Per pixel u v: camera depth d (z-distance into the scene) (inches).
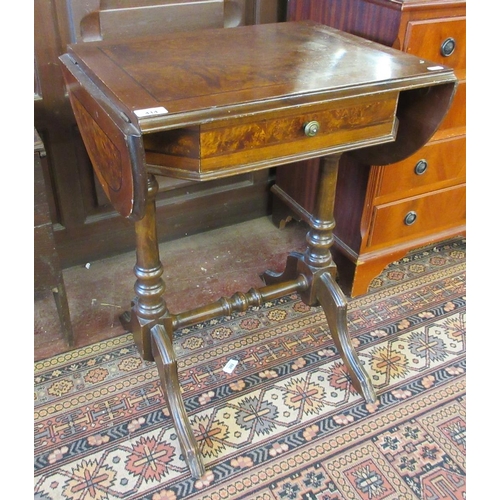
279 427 54.6
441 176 68.7
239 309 59.4
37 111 63.4
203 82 41.4
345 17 61.0
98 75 42.3
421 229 72.3
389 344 65.6
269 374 60.9
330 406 57.1
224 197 84.3
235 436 53.4
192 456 49.4
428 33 55.7
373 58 48.6
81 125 47.5
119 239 78.3
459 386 60.0
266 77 42.9
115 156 38.4
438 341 66.4
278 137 41.3
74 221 73.2
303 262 61.8
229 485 48.8
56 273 56.5
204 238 84.6
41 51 60.5
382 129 46.5
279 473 50.0
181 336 66.0
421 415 56.4
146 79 41.9
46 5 58.5
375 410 56.8
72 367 60.9
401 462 51.5
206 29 62.7
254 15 72.3
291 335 66.8
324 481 49.5
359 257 68.6
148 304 52.4
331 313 60.2
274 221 88.0
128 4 62.1
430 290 75.5
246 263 79.4
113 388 58.5
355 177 64.9
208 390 58.5
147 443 52.5
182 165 39.5
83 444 52.1
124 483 48.8
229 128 38.5
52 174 68.6
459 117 64.9
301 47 51.4
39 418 54.6
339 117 43.5
